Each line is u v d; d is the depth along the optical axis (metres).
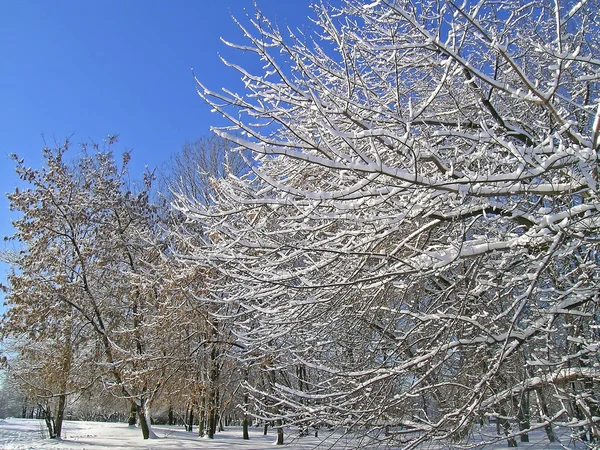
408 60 7.12
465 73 6.36
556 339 6.41
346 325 7.17
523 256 6.10
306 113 6.36
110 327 18.94
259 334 7.38
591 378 5.81
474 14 5.54
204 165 19.08
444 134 5.25
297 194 4.61
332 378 6.15
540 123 6.49
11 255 19.97
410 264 5.05
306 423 6.07
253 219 6.54
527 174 4.69
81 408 34.28
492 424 8.48
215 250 6.55
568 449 6.45
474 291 5.73
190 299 13.36
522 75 4.66
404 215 5.04
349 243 5.87
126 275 17.77
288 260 5.80
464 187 4.75
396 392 6.47
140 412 19.20
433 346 6.43
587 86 7.12
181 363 15.85
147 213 21.02
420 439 5.04
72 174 20.22
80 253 19.19
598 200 4.77
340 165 4.61
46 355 18.75
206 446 17.03
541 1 7.72
